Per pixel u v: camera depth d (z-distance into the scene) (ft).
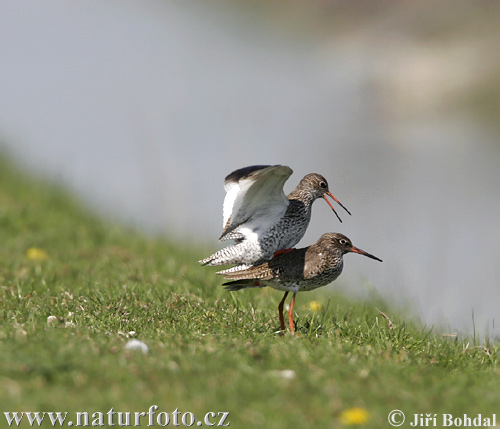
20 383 20.21
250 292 37.32
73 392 20.20
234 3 130.00
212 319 30.12
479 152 81.00
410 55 105.91
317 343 27.35
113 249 45.73
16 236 47.01
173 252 47.42
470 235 58.13
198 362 22.85
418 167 75.56
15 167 65.00
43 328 25.90
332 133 85.51
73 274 38.93
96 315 29.40
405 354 26.32
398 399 21.39
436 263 51.57
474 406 21.44
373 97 98.17
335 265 31.40
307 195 34.47
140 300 32.55
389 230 58.70
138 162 73.67
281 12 124.57
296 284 31.07
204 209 61.57
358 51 110.73
